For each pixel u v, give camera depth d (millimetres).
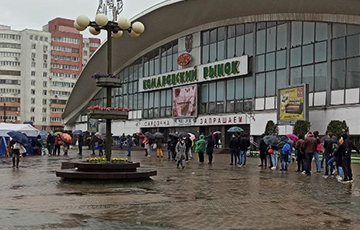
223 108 45000
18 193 12273
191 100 48688
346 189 13656
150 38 55000
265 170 21078
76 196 11727
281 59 38750
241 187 14070
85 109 74125
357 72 32250
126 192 12633
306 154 18609
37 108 106000
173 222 8367
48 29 116062
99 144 34688
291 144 20844
